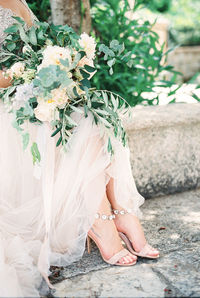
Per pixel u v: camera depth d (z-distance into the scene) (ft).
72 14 9.18
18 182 6.28
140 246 6.05
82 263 6.04
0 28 5.98
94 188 5.91
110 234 6.00
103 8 11.24
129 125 7.65
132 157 8.00
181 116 8.14
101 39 10.56
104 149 5.93
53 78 5.00
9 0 6.40
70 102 5.79
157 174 8.33
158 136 8.13
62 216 6.05
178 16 32.04
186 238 6.62
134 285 5.39
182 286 5.32
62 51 5.32
